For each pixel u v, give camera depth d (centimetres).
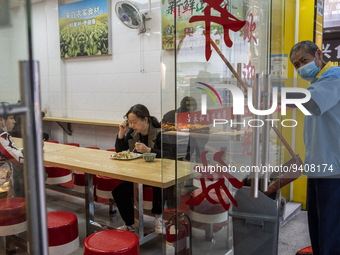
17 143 79
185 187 108
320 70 184
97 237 184
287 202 348
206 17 103
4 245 163
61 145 361
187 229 110
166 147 108
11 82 54
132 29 484
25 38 52
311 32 324
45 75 608
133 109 297
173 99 104
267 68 114
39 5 588
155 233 292
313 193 202
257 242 122
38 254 56
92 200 315
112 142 537
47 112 616
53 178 339
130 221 306
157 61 469
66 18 551
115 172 240
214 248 116
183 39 100
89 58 544
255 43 113
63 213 222
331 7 349
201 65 104
